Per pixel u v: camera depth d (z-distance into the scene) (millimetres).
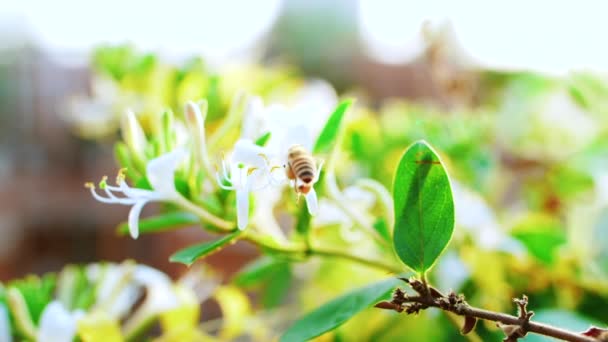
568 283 428
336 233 418
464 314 284
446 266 418
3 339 380
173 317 410
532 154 572
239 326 448
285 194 362
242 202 323
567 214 517
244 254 706
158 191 336
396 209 313
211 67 509
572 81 521
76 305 403
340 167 463
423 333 433
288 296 582
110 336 378
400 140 492
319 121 385
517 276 430
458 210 428
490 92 637
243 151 322
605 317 430
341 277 493
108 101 566
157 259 832
